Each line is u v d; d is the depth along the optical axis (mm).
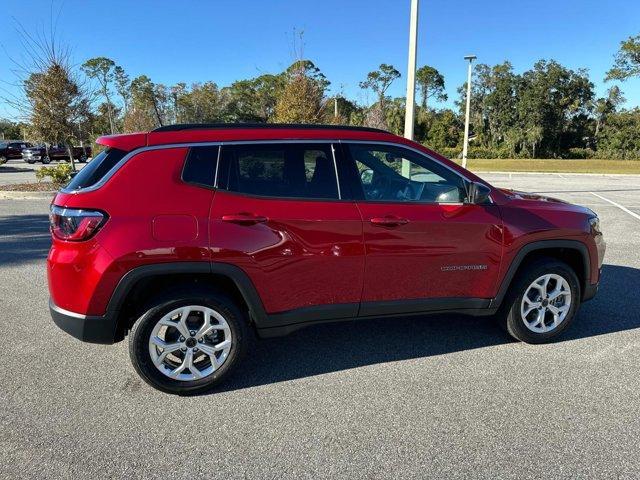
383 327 4637
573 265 4395
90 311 3145
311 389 3477
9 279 6094
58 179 16078
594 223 4238
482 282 3898
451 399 3328
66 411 3160
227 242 3238
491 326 4652
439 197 3787
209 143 3348
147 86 62062
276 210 3359
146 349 3268
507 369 3766
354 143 3652
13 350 4078
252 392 3438
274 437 2904
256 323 3465
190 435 2920
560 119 71562
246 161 3393
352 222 3496
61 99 16688
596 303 5266
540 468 2623
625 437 2893
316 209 3443
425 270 3723
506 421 3062
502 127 75375
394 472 2596
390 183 3752
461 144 76562
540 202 4184
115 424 3023
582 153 72375
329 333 4496
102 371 3721
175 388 3340
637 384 3529
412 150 3762
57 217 3184
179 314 3316
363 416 3127
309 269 3455
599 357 3975
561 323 4219
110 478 2539
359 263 3547
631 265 6906
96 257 3084
